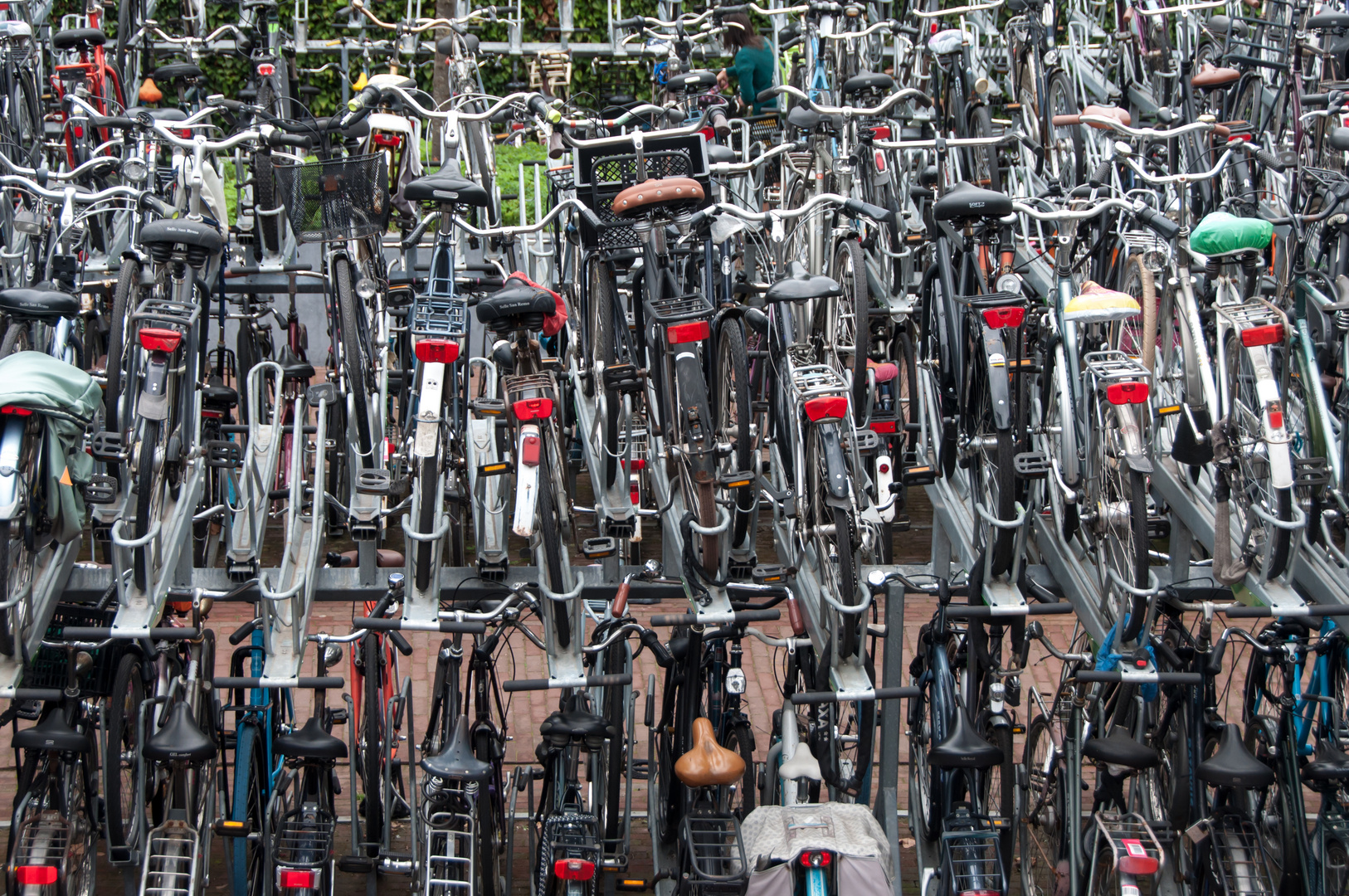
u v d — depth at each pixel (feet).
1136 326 33.96
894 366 36.58
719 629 30.30
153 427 27.73
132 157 40.14
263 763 31.96
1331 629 32.22
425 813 30.37
